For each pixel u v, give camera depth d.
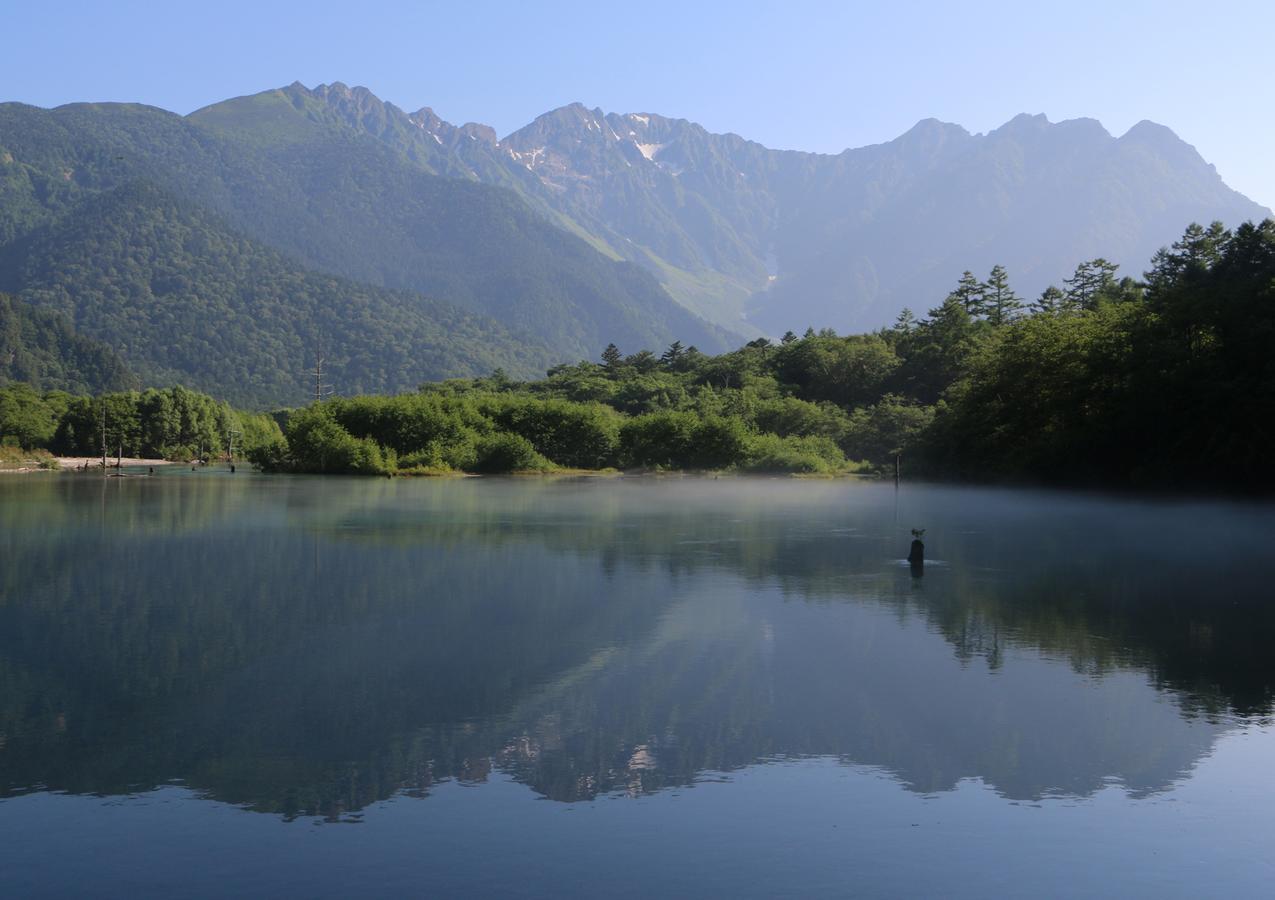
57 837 13.70
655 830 13.94
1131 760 16.58
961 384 112.19
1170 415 75.56
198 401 193.00
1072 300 160.38
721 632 25.86
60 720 18.52
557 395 192.38
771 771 16.11
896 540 46.81
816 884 12.49
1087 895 12.28
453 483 102.19
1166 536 49.12
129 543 43.97
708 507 68.56
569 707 19.33
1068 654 23.59
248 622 26.86
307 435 124.19
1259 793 15.26
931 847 13.48
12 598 30.27
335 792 15.22
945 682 21.12
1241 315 74.94
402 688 20.59
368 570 36.12
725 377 188.88
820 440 129.62
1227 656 23.34
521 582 33.62
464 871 12.77
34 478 111.88
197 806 14.73
